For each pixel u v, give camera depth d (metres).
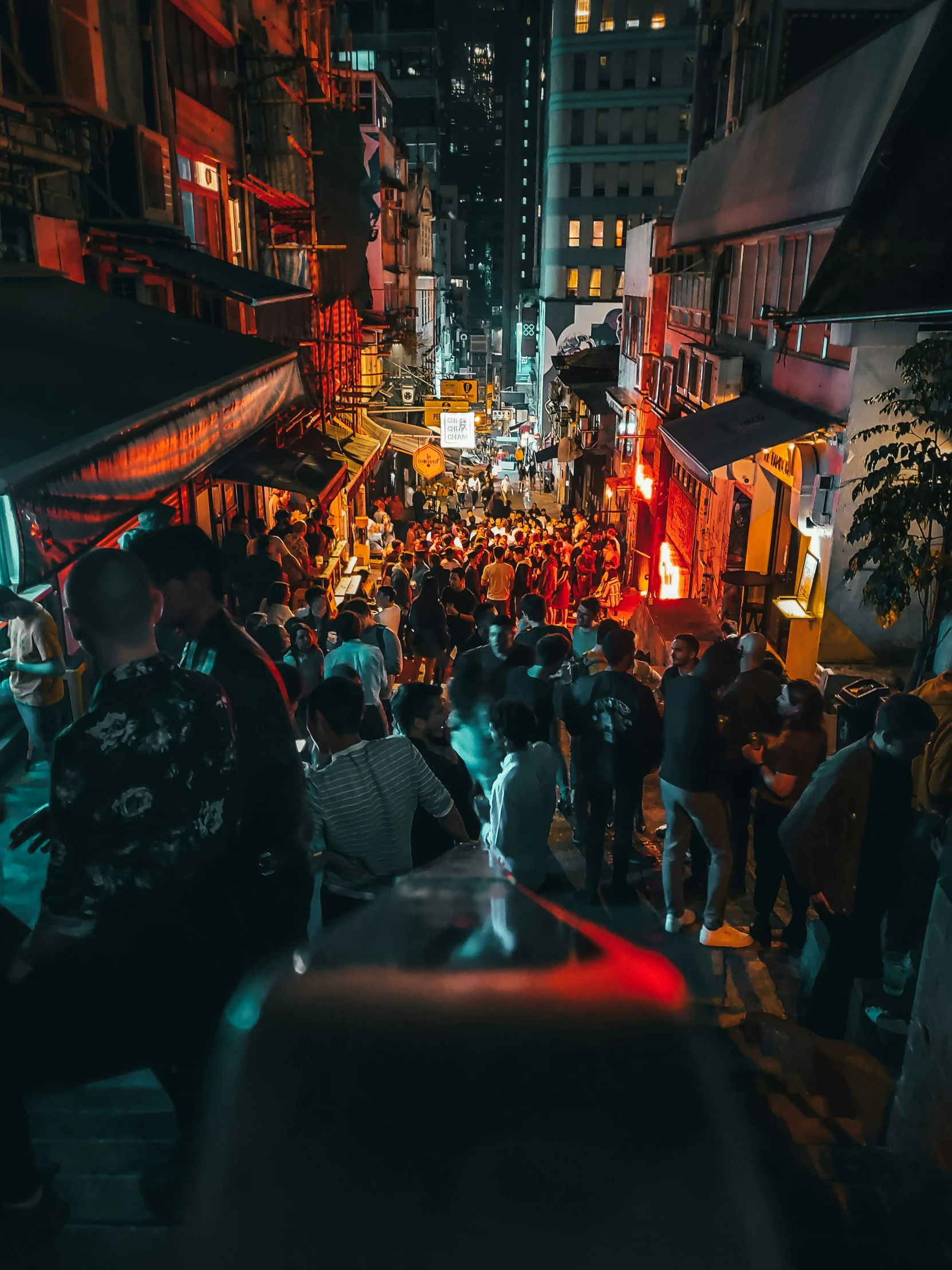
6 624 6.98
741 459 10.47
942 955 2.68
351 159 23.86
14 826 5.12
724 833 5.06
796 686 5.04
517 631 9.00
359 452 21.95
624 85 62.19
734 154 16.47
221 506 14.41
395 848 3.21
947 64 6.28
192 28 14.41
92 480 4.07
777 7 14.20
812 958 4.45
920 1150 2.58
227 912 1.96
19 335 5.71
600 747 5.52
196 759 1.89
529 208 121.75
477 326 128.38
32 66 8.09
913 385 8.06
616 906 5.70
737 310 15.46
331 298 22.20
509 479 60.03
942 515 7.65
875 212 6.32
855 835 3.86
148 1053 1.83
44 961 1.80
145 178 10.35
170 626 2.66
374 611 14.85
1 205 8.12
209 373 5.97
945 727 4.07
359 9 72.38
